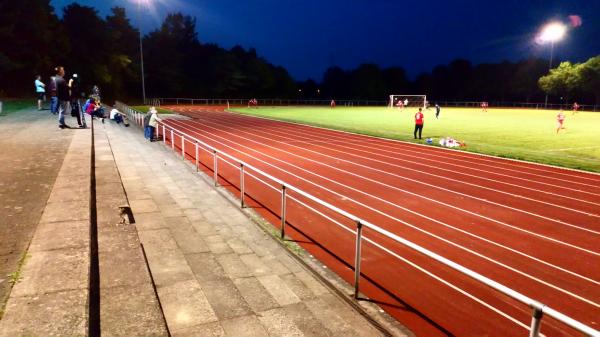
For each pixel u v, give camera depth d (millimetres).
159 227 7336
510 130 29875
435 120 39812
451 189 12281
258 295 5016
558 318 3100
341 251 7488
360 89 101375
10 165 8688
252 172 14125
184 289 4785
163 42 78938
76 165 8672
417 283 6336
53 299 3389
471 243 8078
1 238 4855
